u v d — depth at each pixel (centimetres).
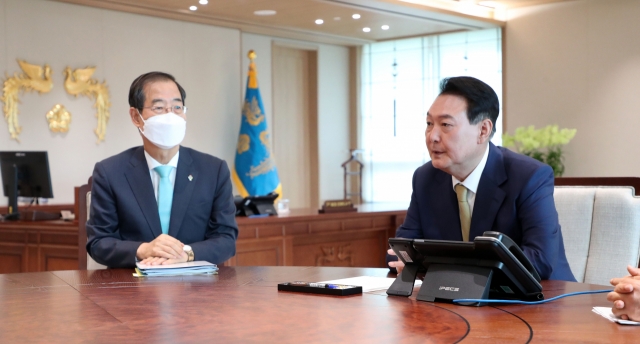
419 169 242
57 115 734
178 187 262
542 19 852
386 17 846
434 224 230
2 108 701
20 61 709
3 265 534
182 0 748
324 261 544
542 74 853
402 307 160
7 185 566
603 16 807
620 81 798
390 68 1004
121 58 785
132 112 261
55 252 499
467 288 164
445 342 126
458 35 934
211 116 867
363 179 1037
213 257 250
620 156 799
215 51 873
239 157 852
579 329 135
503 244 161
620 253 224
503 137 766
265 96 941
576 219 234
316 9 800
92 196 259
